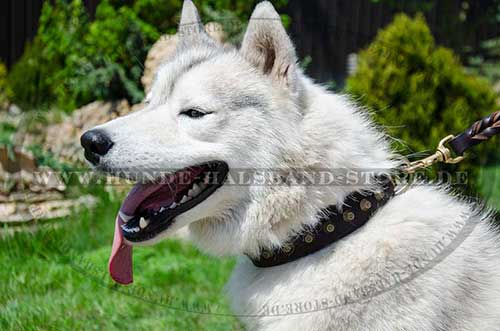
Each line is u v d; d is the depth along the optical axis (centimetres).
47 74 609
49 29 636
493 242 310
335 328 284
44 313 450
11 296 475
